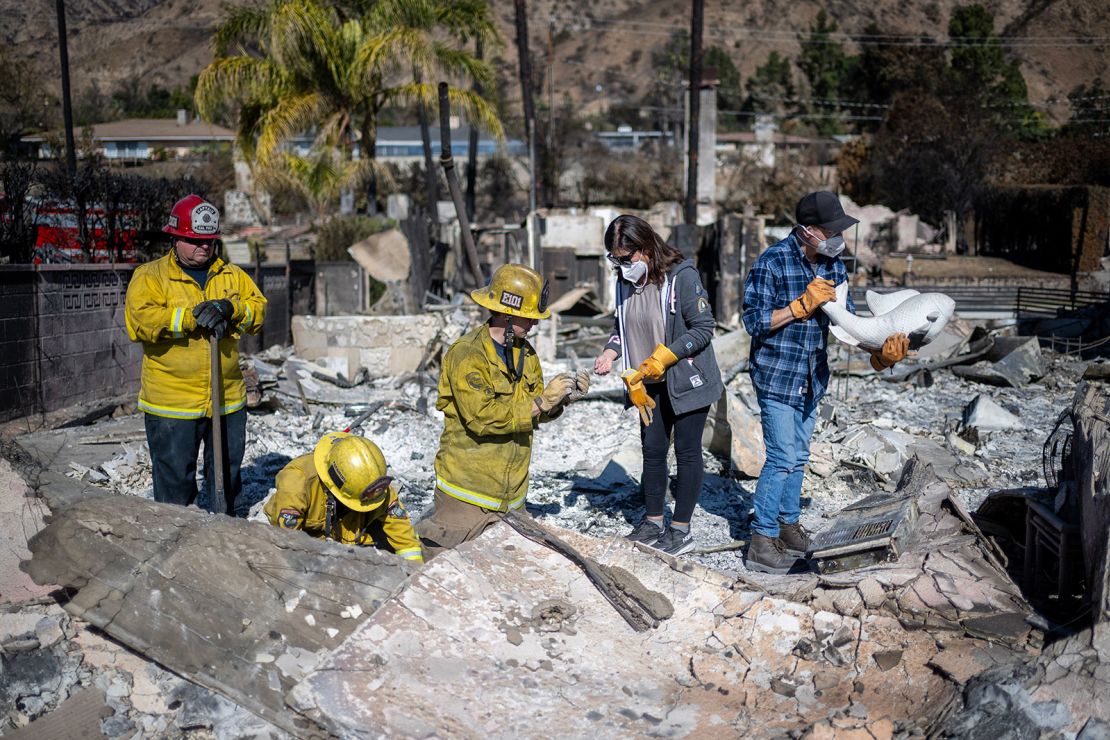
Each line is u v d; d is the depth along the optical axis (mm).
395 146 62656
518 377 3975
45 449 6941
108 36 181750
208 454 5422
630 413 9070
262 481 6809
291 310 15547
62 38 20234
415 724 3141
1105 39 130000
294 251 26781
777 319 4730
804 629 3664
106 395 9711
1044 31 144625
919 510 4484
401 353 11609
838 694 3361
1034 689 3055
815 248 4707
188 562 3566
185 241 4938
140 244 11336
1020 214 36438
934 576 3873
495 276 3969
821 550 4266
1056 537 3887
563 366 12391
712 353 4996
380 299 16938
